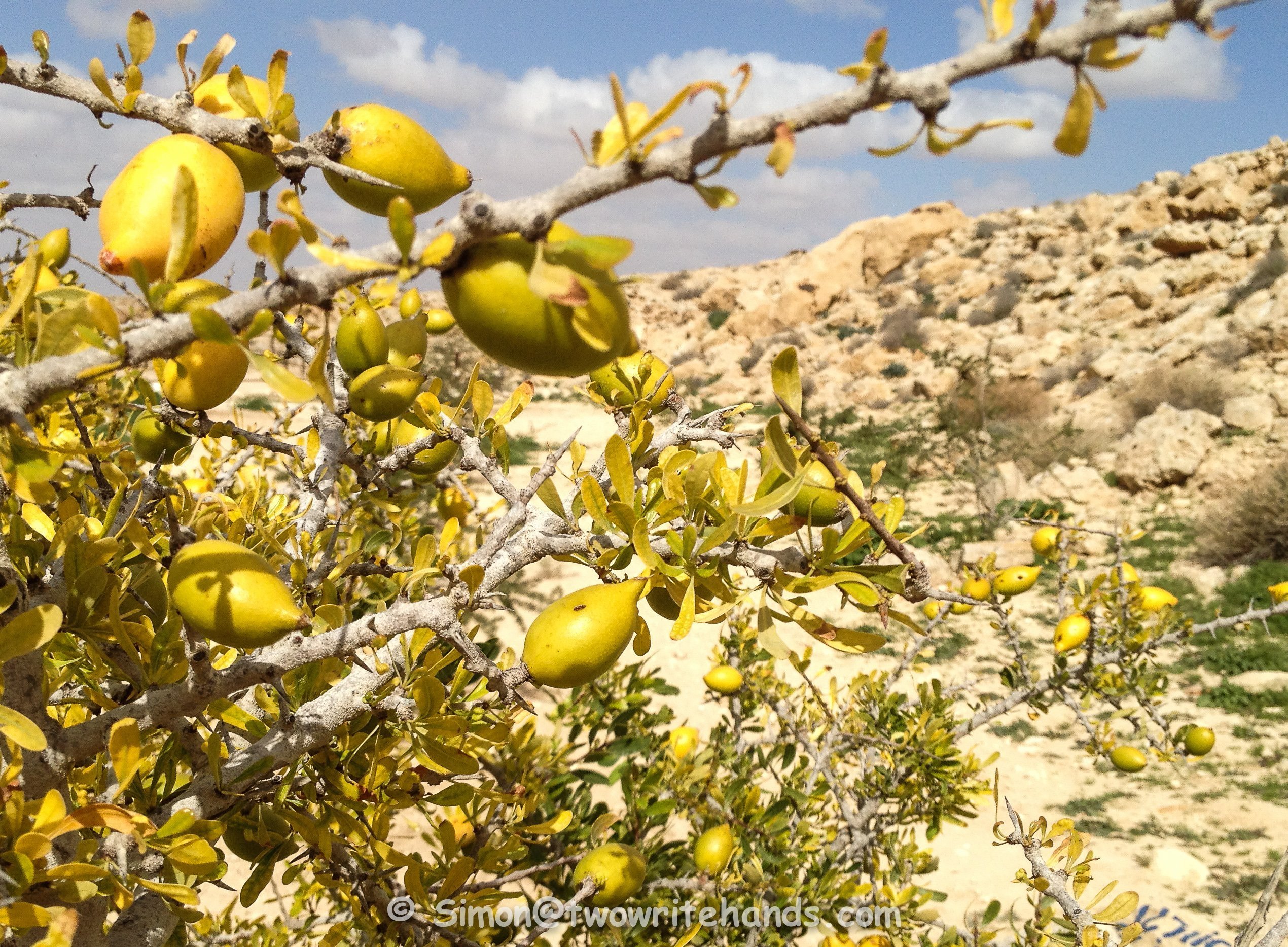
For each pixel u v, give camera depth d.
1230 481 3.14
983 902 1.36
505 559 0.32
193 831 0.27
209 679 0.26
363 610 0.53
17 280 0.25
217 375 0.28
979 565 0.82
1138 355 4.59
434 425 0.37
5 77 0.24
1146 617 0.79
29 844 0.22
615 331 0.21
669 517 0.29
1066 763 1.76
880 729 0.83
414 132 0.25
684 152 0.19
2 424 0.20
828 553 0.29
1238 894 1.34
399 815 1.05
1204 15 0.18
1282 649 2.06
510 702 0.27
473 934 0.46
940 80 0.19
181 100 0.24
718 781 0.75
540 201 0.19
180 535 0.25
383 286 0.20
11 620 0.23
